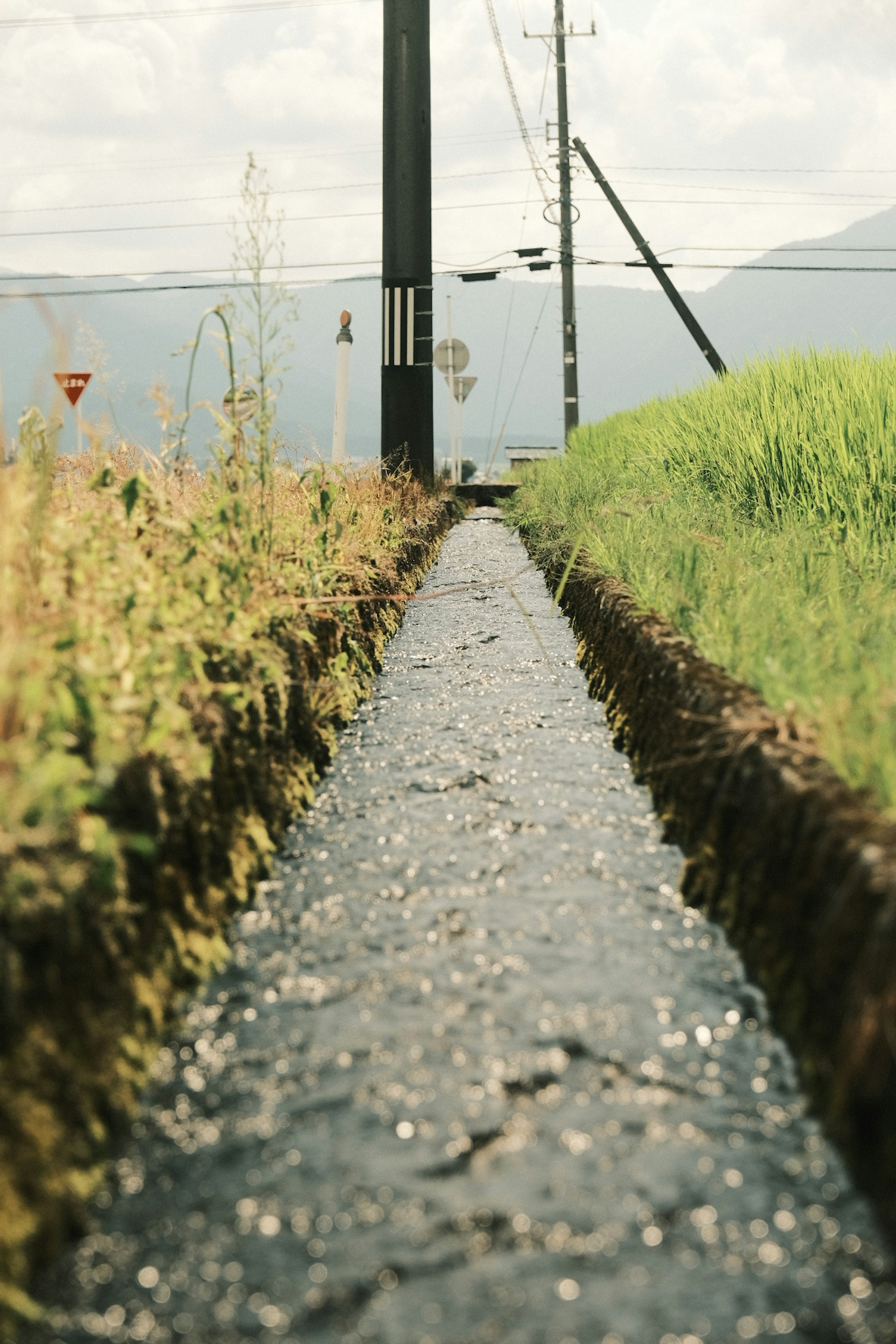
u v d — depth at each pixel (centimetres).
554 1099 268
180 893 332
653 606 630
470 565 1434
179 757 347
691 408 1469
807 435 940
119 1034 269
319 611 610
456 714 643
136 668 354
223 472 572
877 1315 201
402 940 354
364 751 569
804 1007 282
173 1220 227
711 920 365
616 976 329
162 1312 203
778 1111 262
